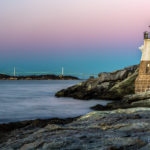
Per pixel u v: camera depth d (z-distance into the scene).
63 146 9.21
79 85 63.75
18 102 51.31
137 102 34.03
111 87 56.81
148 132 10.78
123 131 11.27
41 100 55.09
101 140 9.65
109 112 18.20
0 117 31.39
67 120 23.47
